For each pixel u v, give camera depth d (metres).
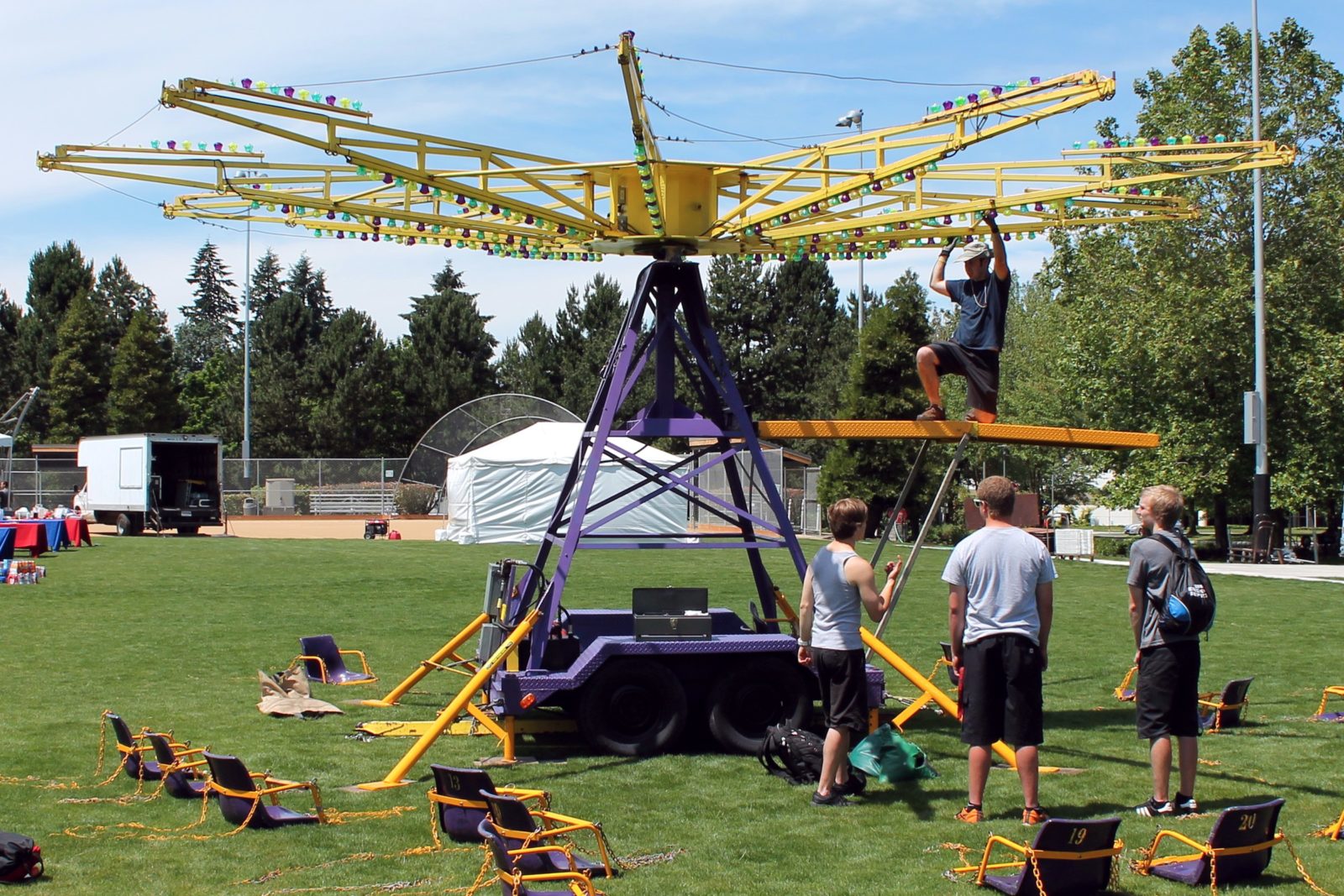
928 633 14.74
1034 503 31.03
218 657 12.70
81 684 11.09
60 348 71.25
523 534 33.44
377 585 20.61
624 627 10.23
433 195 8.45
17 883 5.63
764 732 8.45
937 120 7.61
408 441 73.12
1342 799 7.22
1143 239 30.42
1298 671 12.04
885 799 7.24
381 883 5.65
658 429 9.18
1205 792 7.40
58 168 8.40
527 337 79.56
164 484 38.88
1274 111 30.16
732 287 66.06
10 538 23.98
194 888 5.56
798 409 65.00
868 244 10.03
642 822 6.71
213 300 118.06
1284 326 29.58
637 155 7.61
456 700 7.98
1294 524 44.62
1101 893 5.52
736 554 28.45
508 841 5.68
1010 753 8.06
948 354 8.46
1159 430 31.09
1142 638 6.80
